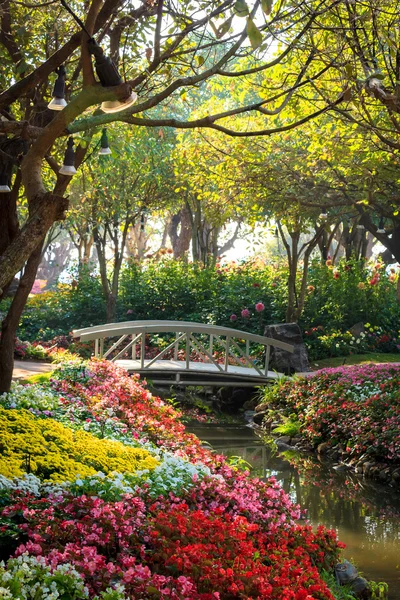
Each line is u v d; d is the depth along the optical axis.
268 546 5.62
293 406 15.16
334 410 13.56
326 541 6.57
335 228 24.66
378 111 11.45
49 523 4.77
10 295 25.91
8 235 9.03
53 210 4.56
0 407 7.47
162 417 10.09
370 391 14.05
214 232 27.58
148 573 4.33
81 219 25.27
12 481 5.34
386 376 15.00
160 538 4.95
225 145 16.56
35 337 23.73
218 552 5.01
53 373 12.19
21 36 7.84
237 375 16.83
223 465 7.71
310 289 22.52
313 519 9.02
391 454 11.68
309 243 21.19
